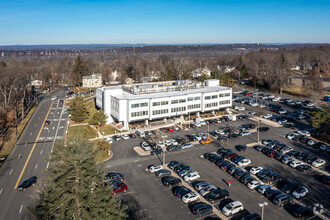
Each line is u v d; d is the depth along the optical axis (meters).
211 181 52.94
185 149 69.88
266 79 155.25
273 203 45.25
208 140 74.62
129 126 86.56
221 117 98.94
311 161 61.22
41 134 83.50
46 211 30.78
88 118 101.00
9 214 42.06
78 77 166.00
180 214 42.09
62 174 31.56
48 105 124.00
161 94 94.94
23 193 48.75
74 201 30.52
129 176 54.88
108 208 32.19
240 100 125.00
